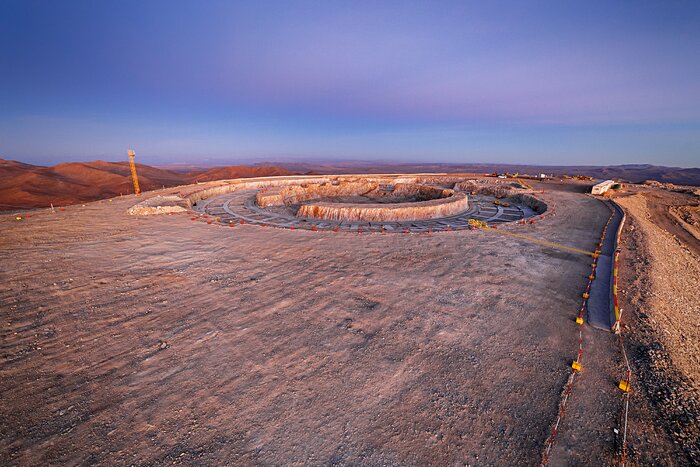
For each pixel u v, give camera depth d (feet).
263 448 11.89
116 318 21.43
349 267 31.32
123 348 18.12
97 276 28.45
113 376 15.81
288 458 11.51
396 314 22.13
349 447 11.96
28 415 13.39
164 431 12.62
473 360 17.21
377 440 12.29
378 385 15.26
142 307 22.99
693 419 13.32
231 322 21.04
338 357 17.39
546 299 24.57
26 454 11.61
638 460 11.60
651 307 23.44
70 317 21.48
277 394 14.65
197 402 14.15
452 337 19.38
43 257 33.09
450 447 12.05
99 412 13.56
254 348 18.19
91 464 11.25
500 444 12.23
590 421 13.29
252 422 13.09
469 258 33.99
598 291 26.05
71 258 32.94
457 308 23.04
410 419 13.29
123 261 32.35
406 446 12.05
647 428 12.94
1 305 22.94
